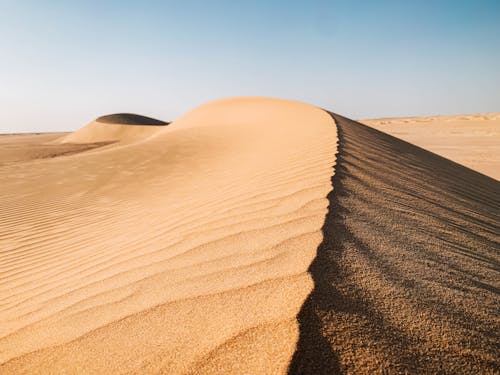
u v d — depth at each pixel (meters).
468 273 1.61
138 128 49.09
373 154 5.12
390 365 0.92
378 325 1.07
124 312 1.42
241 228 2.14
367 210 2.30
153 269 1.83
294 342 0.98
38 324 1.59
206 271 1.61
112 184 6.31
